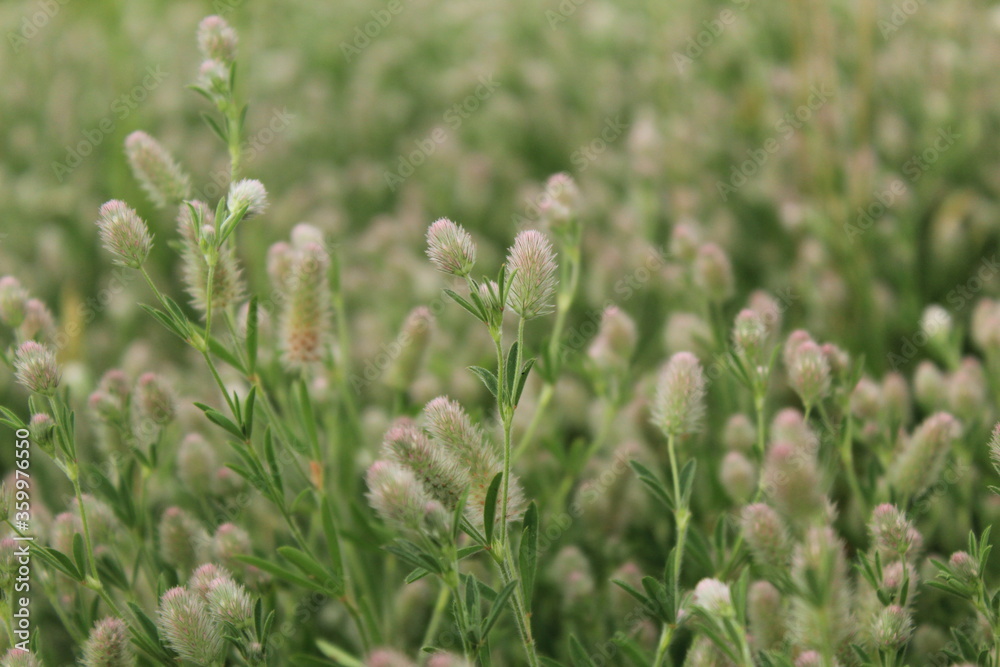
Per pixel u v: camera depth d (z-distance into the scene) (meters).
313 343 0.44
